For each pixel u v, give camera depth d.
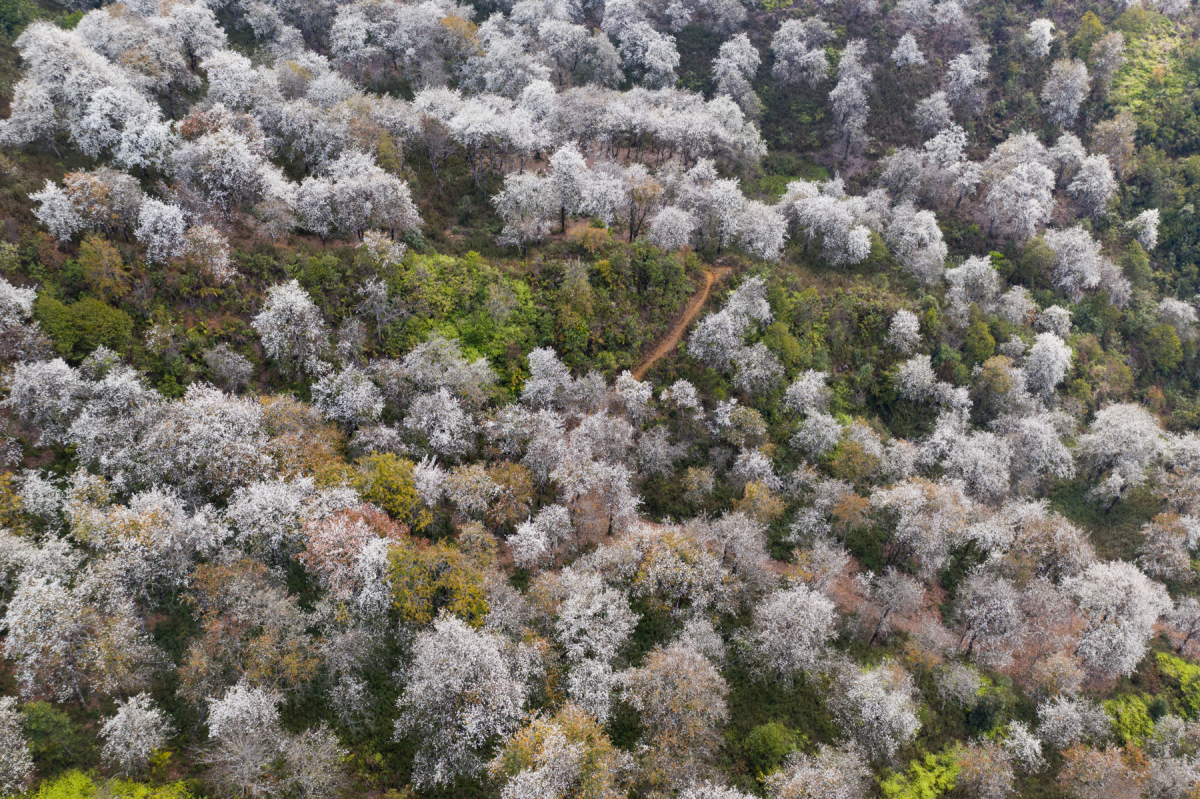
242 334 62.09
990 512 67.19
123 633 41.44
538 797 37.81
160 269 62.38
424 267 72.50
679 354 75.06
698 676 45.00
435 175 88.50
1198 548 72.25
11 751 36.97
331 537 46.59
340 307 66.56
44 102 68.81
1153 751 54.09
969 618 58.72
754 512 61.06
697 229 87.06
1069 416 81.12
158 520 45.38
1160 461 79.62
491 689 41.84
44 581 41.47
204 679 41.22
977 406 81.81
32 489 47.28
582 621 48.03
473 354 68.44
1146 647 62.22
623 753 43.53
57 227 59.44
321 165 79.19
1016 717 54.72
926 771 49.50
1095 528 75.06
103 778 38.91
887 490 63.94
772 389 73.81
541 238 80.56
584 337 72.12
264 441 52.25
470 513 55.88
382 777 42.34
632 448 66.44
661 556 52.72
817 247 95.31
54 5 95.62
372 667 46.31
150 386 56.16
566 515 56.22
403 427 59.38
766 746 47.06
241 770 37.25
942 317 86.19
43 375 50.69
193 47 92.94
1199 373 97.31
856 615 58.31
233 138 69.25
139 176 70.81
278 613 43.25
